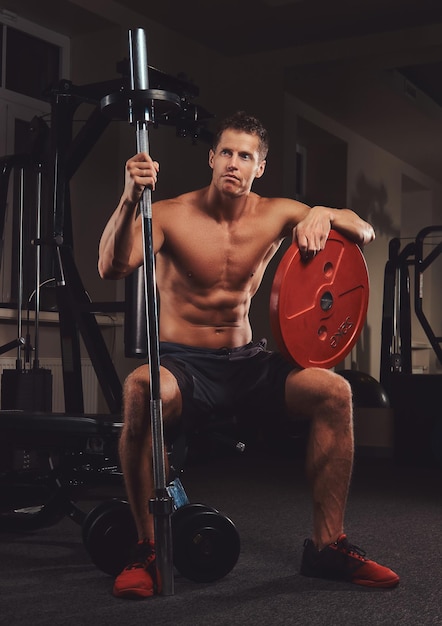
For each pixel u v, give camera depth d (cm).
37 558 273
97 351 403
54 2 555
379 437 604
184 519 237
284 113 679
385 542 302
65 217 416
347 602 219
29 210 560
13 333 533
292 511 365
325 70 670
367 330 872
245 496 408
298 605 216
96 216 596
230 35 656
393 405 560
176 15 619
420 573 254
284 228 256
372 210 888
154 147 627
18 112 570
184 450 244
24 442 278
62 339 418
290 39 659
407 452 551
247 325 256
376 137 863
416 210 1060
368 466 552
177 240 246
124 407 229
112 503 249
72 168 413
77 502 381
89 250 596
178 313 249
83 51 605
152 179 216
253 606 215
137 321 317
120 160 594
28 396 413
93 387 578
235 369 244
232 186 239
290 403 241
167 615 206
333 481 240
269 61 681
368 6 592
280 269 234
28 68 582
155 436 214
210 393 240
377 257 898
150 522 229
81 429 258
